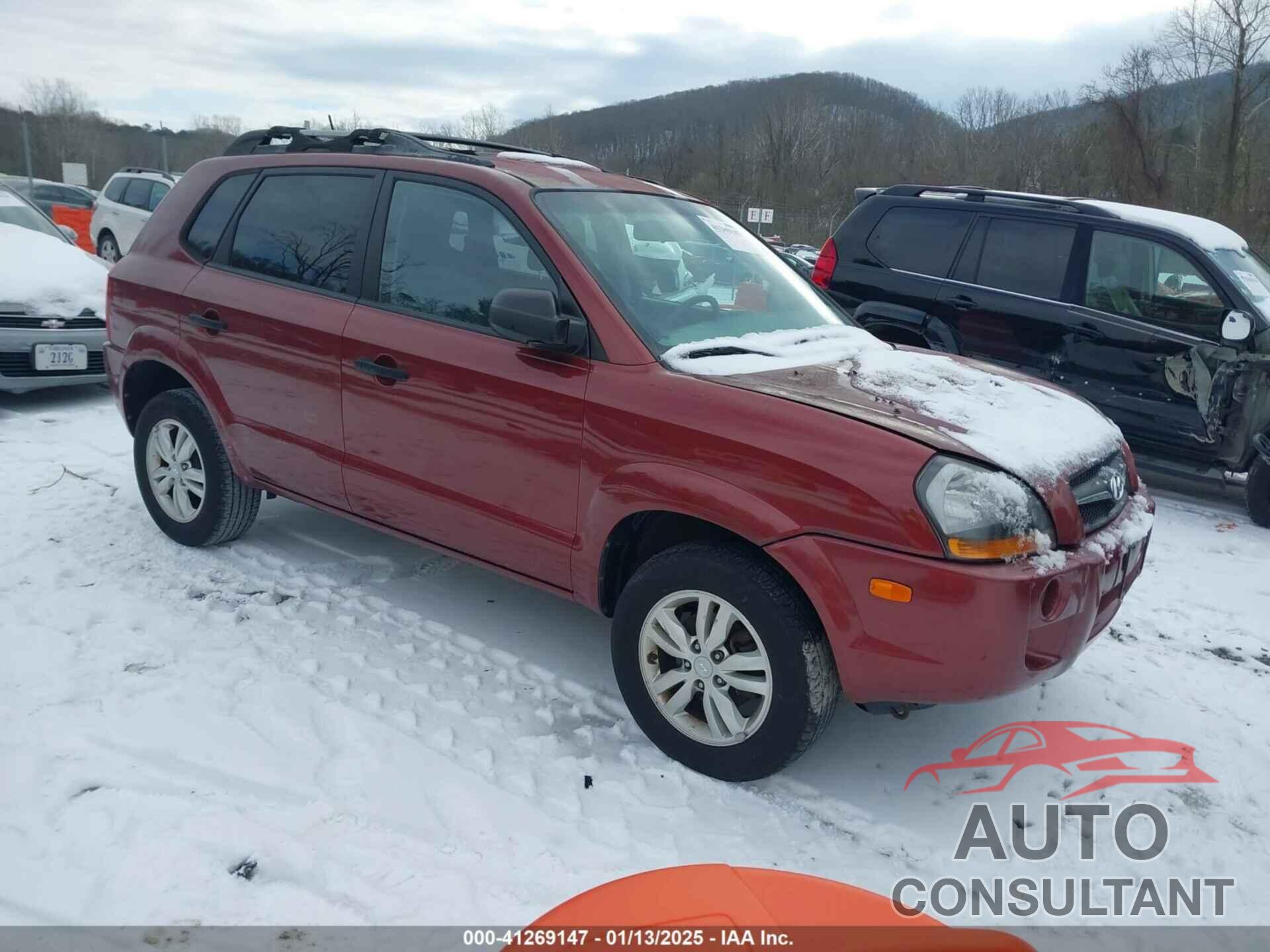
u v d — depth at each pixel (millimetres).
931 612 2701
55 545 4707
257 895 2529
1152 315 6422
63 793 2873
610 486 3186
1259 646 4398
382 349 3748
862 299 7461
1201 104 35625
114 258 17391
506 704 3561
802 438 2885
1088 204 6762
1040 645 2834
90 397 8016
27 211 9031
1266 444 6090
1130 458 3674
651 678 3246
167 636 3861
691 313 3598
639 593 3191
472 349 3539
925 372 3604
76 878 2551
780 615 2902
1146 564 5434
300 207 4238
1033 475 2875
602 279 3422
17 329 7117
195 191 4656
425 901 2547
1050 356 6723
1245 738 3607
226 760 3082
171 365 4516
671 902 1757
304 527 5156
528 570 3549
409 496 3787
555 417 3318
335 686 3582
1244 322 5852
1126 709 3789
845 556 2781
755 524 2889
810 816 3035
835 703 3010
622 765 3225
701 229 4156
